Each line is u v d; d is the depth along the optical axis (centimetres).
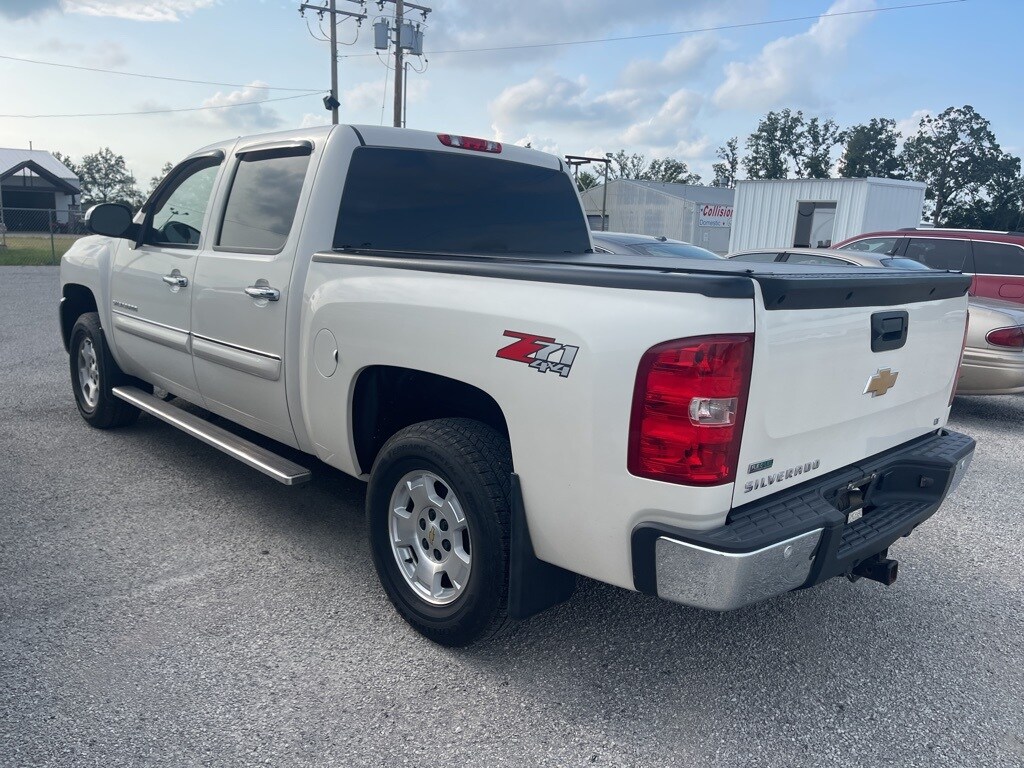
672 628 331
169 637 308
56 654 293
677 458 229
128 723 257
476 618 285
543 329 252
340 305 323
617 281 240
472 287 278
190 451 528
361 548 393
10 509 427
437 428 291
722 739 261
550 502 260
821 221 2277
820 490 270
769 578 239
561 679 291
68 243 3397
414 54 2911
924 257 954
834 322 260
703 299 225
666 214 4141
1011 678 302
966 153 7575
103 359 535
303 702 271
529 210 434
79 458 509
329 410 338
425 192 388
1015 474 576
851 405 278
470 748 252
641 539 240
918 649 321
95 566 365
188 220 443
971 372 724
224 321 395
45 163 5372
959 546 432
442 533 301
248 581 356
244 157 408
